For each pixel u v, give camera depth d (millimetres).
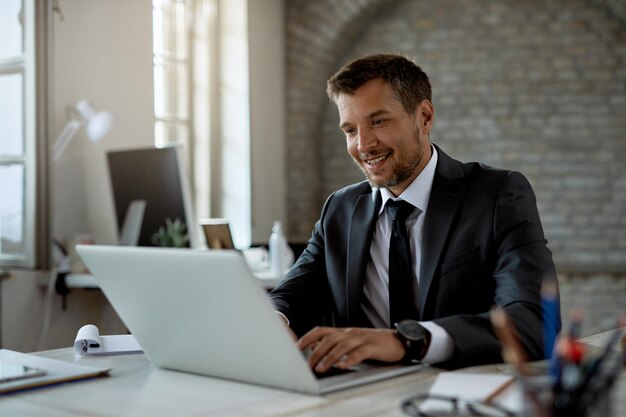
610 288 5738
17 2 3555
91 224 4082
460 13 6004
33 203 3533
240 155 5398
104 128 3850
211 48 5371
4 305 3484
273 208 5742
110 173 3900
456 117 6047
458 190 1696
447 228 1662
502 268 1585
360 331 1308
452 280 1638
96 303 3883
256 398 1133
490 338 1340
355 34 6172
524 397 806
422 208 1707
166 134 5094
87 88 4094
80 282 3541
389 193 1747
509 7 5930
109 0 4246
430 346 1305
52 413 1067
